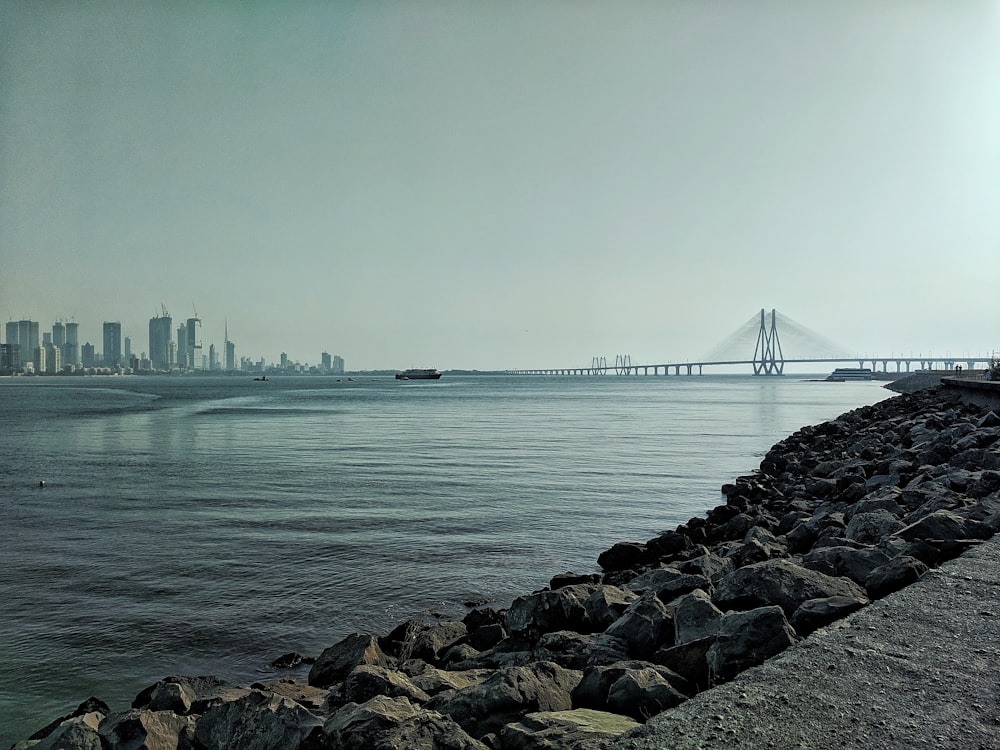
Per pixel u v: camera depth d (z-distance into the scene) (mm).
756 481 18672
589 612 7305
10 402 91188
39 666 8125
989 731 3240
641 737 3367
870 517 9219
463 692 4641
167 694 6059
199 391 142000
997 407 22953
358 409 69125
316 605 10094
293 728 4332
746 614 4957
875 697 3613
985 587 5348
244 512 16672
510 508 17125
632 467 24812
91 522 15680
